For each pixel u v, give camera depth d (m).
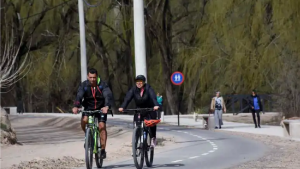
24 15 77.19
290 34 56.94
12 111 79.88
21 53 77.50
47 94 79.50
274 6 58.06
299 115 50.41
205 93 67.62
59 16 77.38
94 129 18.42
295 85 50.75
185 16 75.31
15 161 23.53
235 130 41.47
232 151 25.73
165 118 62.81
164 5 74.12
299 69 51.41
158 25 74.06
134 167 20.14
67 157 24.06
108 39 78.25
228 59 63.16
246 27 61.56
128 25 72.50
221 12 62.22
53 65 76.69
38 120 61.16
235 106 71.25
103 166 20.53
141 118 18.94
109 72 81.81
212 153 24.94
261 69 60.16
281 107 52.16
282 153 24.48
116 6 74.06
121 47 79.56
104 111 18.05
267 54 59.00
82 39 52.03
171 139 33.41
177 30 75.94
